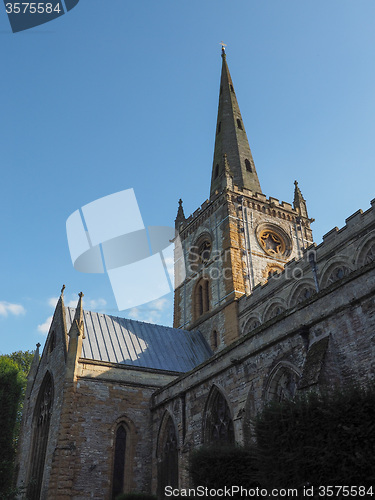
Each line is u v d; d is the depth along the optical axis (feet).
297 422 48.85
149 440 126.21
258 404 82.48
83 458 115.44
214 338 177.37
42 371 147.43
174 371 142.82
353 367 64.03
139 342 155.33
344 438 44.27
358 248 123.75
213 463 64.08
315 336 72.43
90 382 126.62
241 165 229.86
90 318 154.10
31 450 133.69
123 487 118.21
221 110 258.57
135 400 130.21
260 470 52.42
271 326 83.71
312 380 62.85
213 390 99.55
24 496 124.67
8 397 121.70
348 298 67.92
